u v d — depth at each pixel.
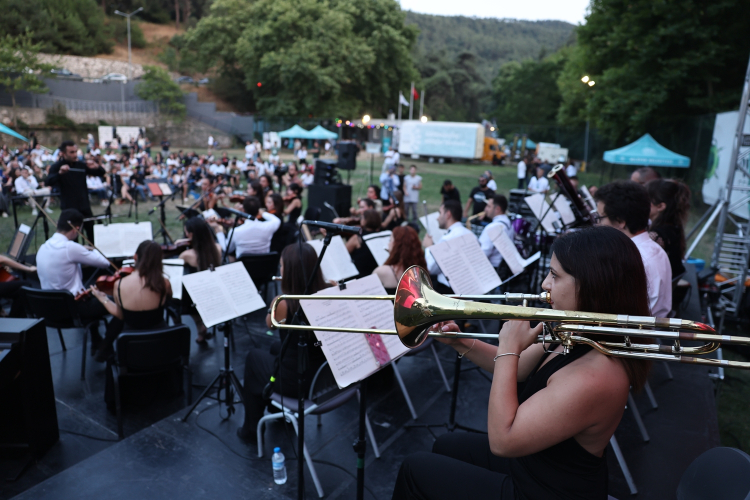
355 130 41.69
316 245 4.62
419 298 1.40
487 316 1.26
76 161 7.10
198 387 3.86
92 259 4.35
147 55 58.41
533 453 1.28
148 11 66.94
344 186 9.93
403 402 3.54
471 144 28.19
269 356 2.90
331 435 3.13
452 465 1.49
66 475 2.60
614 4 16.03
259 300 3.26
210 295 3.09
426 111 64.31
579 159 29.61
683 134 15.43
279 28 39.25
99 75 46.53
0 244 8.02
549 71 46.69
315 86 38.88
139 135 30.34
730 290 6.00
